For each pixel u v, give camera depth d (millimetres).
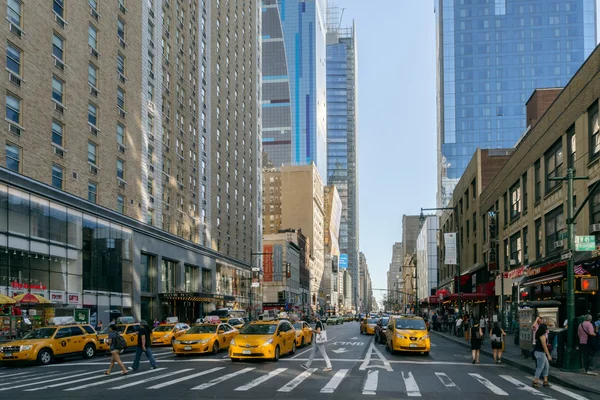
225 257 71875
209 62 68188
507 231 41594
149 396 12938
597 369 18188
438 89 154625
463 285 59625
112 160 43312
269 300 110625
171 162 55094
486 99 142500
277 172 167625
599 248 23000
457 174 140500
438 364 21016
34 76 34156
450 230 71438
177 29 58094
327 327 73250
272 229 163500
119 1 45688
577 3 143000
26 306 31719
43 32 35312
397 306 170375
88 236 39094
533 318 21812
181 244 56250
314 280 162875
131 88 46875
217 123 70750
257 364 20422
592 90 24594
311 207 165000
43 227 34062
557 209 29969
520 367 19797
